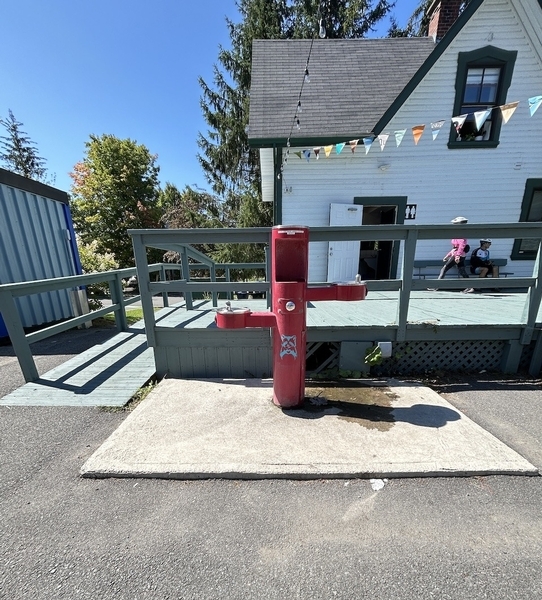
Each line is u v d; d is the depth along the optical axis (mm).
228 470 1826
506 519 1541
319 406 2584
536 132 6164
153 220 19297
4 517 1577
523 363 3395
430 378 3223
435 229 2959
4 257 4855
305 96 7074
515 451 2018
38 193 5426
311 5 13633
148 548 1402
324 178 6406
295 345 2418
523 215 6457
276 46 8438
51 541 1443
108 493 1731
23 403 2723
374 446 2039
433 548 1388
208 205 16297
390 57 7996
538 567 1301
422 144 6258
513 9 5672
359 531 1479
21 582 1263
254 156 14539
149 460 1927
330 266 6691
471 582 1244
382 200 6461
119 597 1203
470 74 6098
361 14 14117
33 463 1983
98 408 2645
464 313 3797
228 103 14461
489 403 2703
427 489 1735
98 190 18141
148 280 3070
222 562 1337
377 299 5016
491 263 6207
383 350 3186
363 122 6355
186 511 1605
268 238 3008
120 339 4570
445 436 2146
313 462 1888
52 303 5754
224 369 3238
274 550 1389
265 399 2717
